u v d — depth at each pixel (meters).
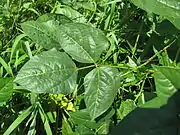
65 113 0.49
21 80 0.39
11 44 0.58
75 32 0.41
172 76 0.32
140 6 0.37
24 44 0.53
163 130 0.28
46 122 0.45
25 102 0.49
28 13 0.63
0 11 0.62
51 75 0.39
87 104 0.39
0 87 0.41
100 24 0.57
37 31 0.48
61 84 0.39
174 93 0.30
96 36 0.41
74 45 0.41
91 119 0.38
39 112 0.46
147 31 0.55
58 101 0.48
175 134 0.28
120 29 0.55
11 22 0.62
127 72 0.47
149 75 0.48
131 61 0.51
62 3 0.61
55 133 0.49
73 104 0.48
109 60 0.52
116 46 0.53
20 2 0.63
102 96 0.39
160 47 0.50
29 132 0.46
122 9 0.58
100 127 0.42
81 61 0.41
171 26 0.48
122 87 0.48
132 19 0.57
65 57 0.40
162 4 0.37
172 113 0.29
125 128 0.29
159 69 0.32
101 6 0.59
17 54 0.52
